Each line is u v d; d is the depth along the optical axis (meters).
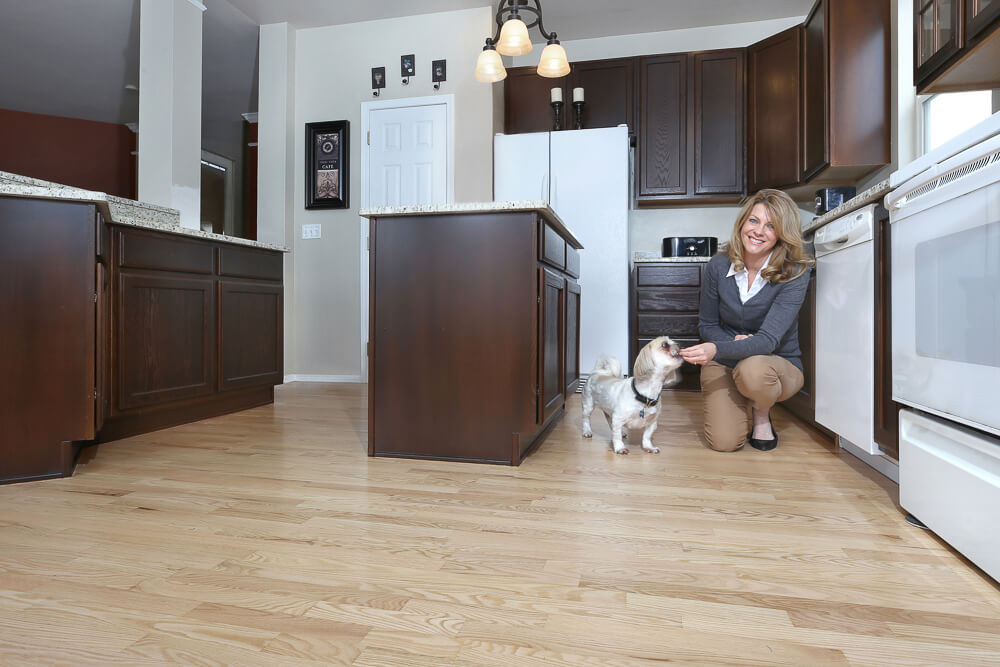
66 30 4.09
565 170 3.66
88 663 0.77
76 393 1.71
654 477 1.70
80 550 1.15
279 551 1.15
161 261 2.33
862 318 1.66
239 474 1.74
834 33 3.03
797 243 1.88
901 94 2.85
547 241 2.00
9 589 0.98
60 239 1.70
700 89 3.88
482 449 1.88
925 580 1.02
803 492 1.55
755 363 1.87
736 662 0.77
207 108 5.54
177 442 2.19
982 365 0.99
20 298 1.65
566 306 2.47
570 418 2.71
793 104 3.47
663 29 4.18
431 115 3.98
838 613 0.91
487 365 1.87
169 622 0.87
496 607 0.92
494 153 3.77
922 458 1.23
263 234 4.12
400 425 1.95
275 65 4.09
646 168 3.97
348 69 4.11
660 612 0.91
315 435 2.33
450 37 3.94
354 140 4.11
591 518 1.35
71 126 5.78
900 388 1.33
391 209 1.90
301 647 0.81
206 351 2.60
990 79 1.80
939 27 1.79
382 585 1.00
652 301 3.73
